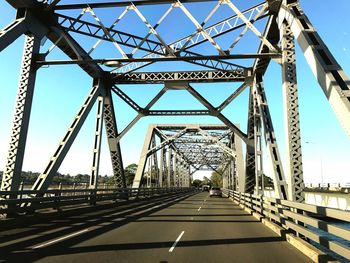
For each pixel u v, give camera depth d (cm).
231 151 4172
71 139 1670
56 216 1507
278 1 1404
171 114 2605
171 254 808
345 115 873
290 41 1329
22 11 1412
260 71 2108
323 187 4538
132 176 7631
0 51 1222
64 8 1584
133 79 2344
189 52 1683
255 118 2127
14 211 1217
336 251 645
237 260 755
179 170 7362
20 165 1325
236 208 2483
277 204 1284
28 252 796
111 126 2384
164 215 1842
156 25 1599
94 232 1145
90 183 2070
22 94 1380
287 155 1206
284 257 794
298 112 1238
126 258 754
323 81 1005
